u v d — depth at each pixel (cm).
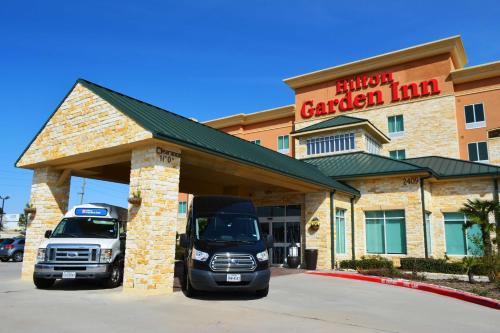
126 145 1149
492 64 3186
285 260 2064
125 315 790
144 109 1367
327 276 1627
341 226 2064
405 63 3625
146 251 1062
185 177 1905
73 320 739
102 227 1298
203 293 1082
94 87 1327
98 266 1144
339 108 3909
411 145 3462
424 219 1941
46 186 1486
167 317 775
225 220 1150
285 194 2075
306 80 4144
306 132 2952
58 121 1402
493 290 1217
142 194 1111
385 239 2055
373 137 3008
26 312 809
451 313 907
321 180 1870
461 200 2081
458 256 2047
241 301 977
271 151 2170
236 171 1478
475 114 3278
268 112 4534
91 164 1438
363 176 2100
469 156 3247
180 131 1246
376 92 3725
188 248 1105
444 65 3422
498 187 1994
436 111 3391
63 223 1287
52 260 1134
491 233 1936
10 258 2802
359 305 971
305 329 698
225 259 992
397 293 1200
